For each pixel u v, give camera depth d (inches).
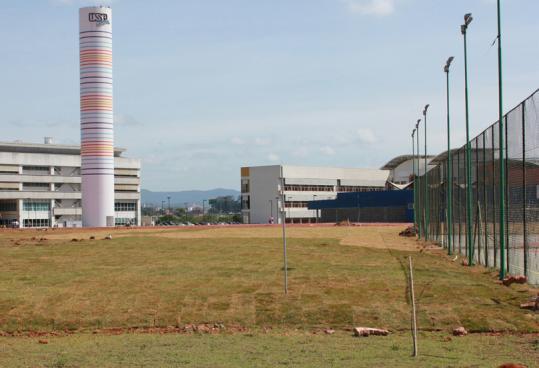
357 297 992.2
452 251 1721.2
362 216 5231.3
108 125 4190.5
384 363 595.5
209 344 734.5
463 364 584.7
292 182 5974.4
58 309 968.3
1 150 5910.4
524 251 1076.5
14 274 1326.3
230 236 2511.1
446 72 1684.3
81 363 640.4
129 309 960.9
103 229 3599.9
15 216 5634.8
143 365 621.3
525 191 1071.6
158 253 1744.6
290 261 1498.5
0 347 752.3
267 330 835.4
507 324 808.3
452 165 1685.5
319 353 660.7
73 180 5974.4
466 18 1425.9
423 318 854.5
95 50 4133.9
